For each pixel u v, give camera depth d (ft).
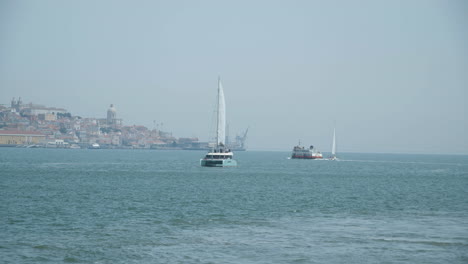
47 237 151.94
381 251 138.51
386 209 221.46
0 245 141.08
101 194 266.36
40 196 252.62
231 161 560.20
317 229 168.96
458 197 278.26
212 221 183.01
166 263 126.00
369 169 635.25
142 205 223.30
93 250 137.08
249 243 146.92
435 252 137.90
